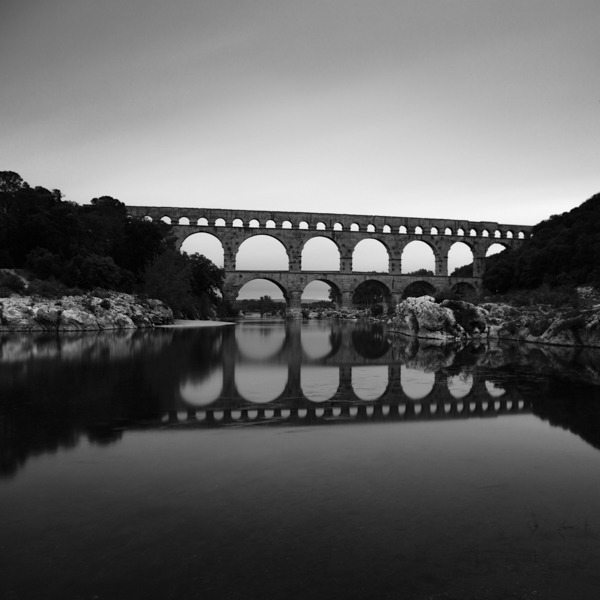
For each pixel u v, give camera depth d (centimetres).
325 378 2156
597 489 862
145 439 1149
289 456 1028
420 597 557
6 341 3819
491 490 853
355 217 12850
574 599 557
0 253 5881
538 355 3234
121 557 632
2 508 769
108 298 6153
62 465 964
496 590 573
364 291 19800
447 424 1320
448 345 4131
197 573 598
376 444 1124
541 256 8881
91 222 7550
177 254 9262
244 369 2438
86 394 1700
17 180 6675
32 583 579
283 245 12412
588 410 1501
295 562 623
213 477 902
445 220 13362
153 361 2677
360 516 748
